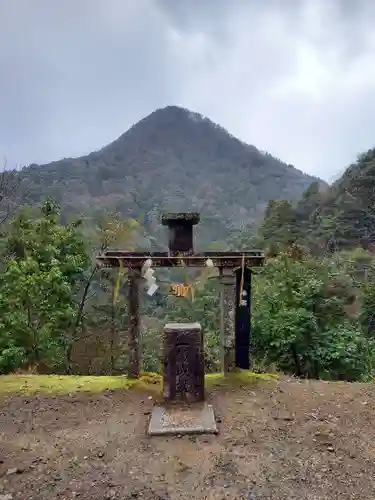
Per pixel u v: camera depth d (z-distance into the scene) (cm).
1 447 400
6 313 844
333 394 532
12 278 848
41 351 897
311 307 885
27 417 471
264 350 868
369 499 312
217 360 938
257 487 328
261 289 957
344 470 353
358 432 424
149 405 500
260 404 498
